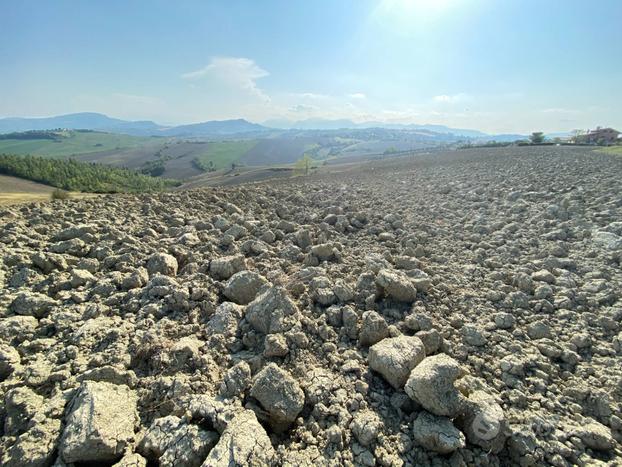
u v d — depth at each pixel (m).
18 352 4.89
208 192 15.97
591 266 8.30
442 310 6.77
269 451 3.51
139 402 4.25
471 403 4.19
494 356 5.55
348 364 5.01
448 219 13.45
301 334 5.40
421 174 30.92
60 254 7.69
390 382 4.71
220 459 3.27
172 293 6.31
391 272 7.18
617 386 4.77
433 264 9.05
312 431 4.03
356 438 3.94
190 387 4.39
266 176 90.06
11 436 3.64
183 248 8.73
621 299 6.79
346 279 7.74
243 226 11.15
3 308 5.71
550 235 10.38
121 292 6.49
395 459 3.76
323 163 129.75
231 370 4.51
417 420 4.12
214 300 6.51
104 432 3.47
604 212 11.61
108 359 4.74
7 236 8.23
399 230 11.66
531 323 6.27
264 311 5.67
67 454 3.29
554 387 4.88
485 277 8.15
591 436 4.04
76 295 6.22
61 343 5.14
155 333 5.32
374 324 5.57
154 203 12.99
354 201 16.83
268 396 4.11
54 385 4.28
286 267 8.47
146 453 3.60
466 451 3.91
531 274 8.18
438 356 4.57
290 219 13.28
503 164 31.53
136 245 8.55
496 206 14.78
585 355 5.53
